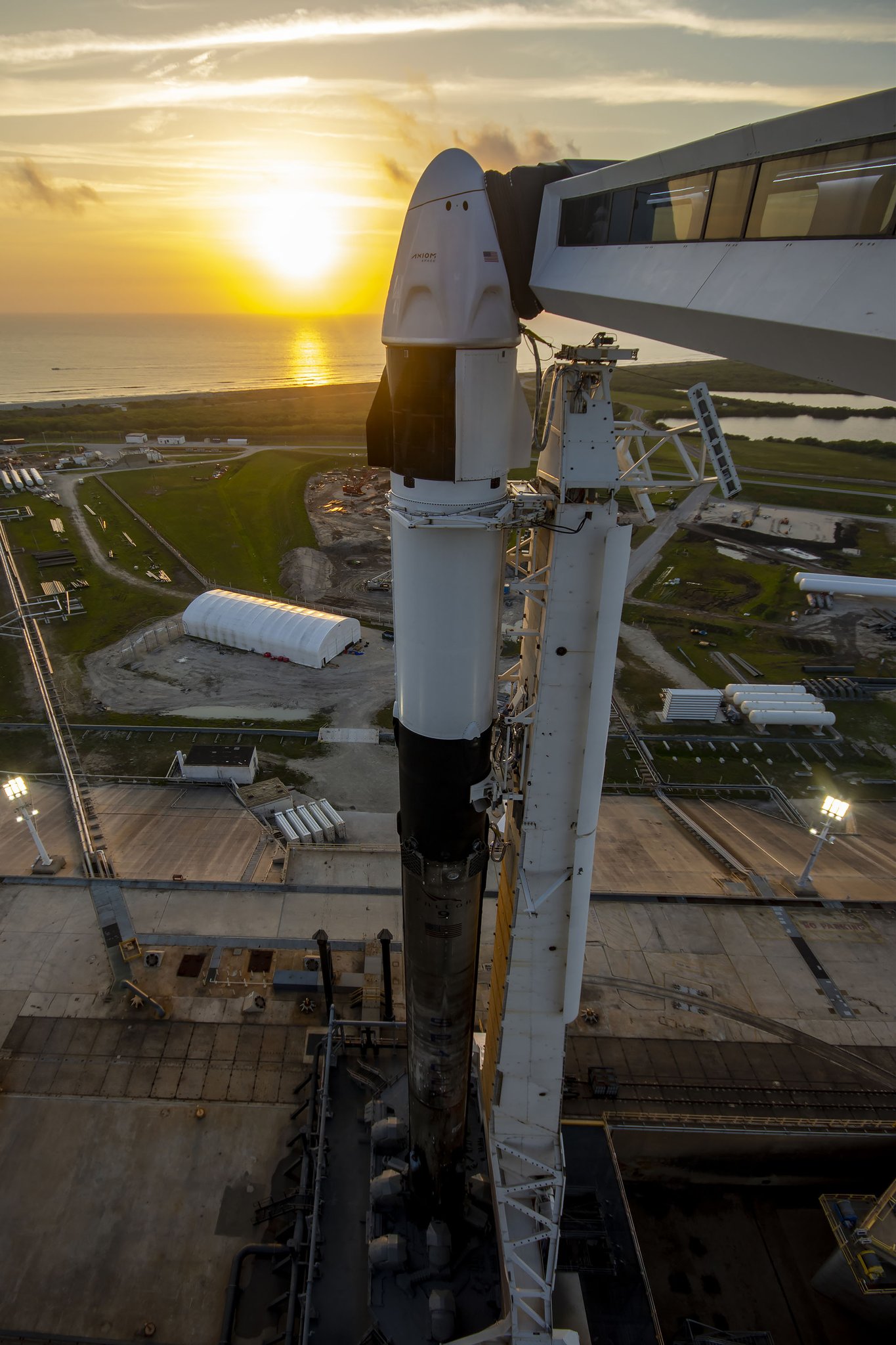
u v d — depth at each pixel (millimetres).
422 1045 18234
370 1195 21578
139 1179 23906
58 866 39719
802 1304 24891
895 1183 22750
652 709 62344
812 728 60469
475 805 15523
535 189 12000
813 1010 31422
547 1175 18094
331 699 62219
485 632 14234
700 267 9484
